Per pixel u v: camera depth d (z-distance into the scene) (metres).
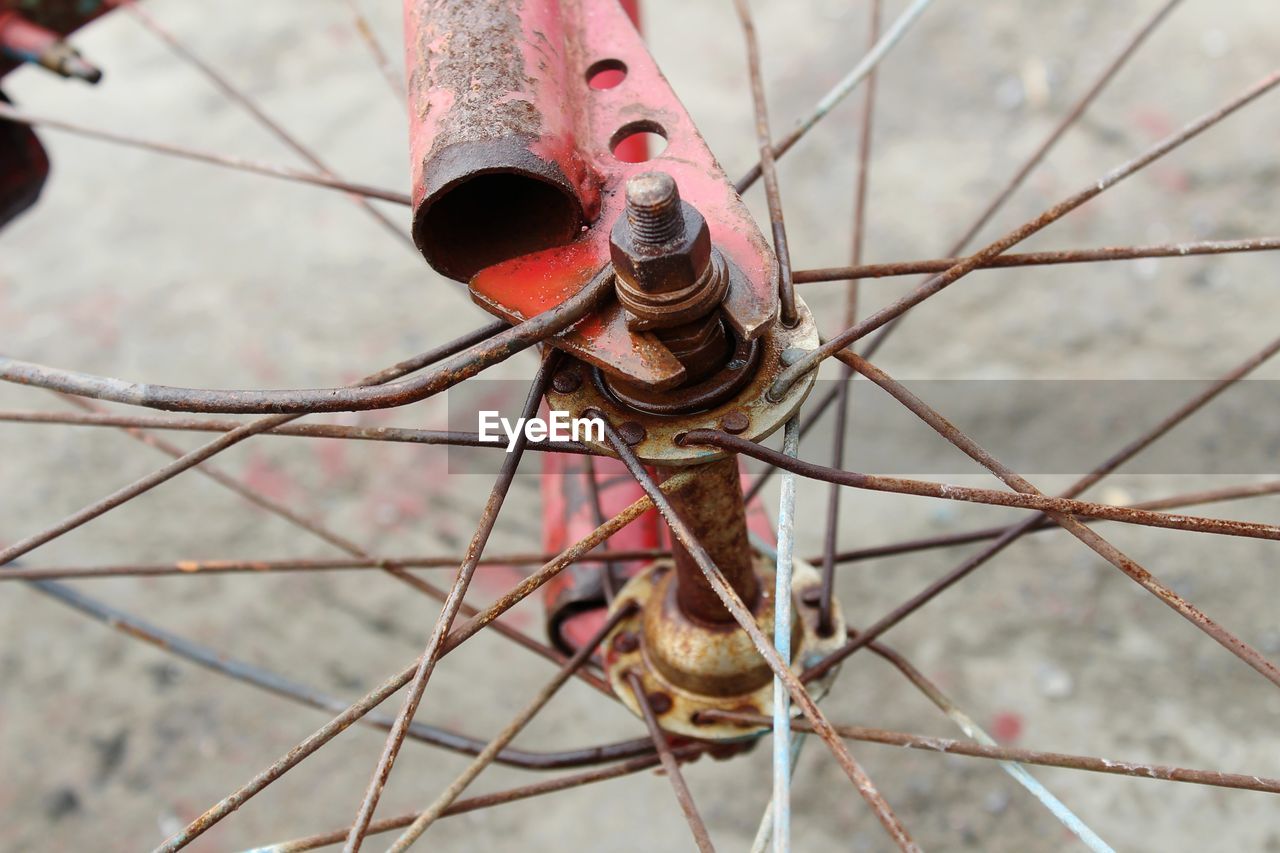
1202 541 0.83
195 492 0.94
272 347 1.00
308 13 1.23
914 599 0.38
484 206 0.30
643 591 0.40
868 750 0.78
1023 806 0.75
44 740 0.85
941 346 0.92
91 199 1.12
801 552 0.85
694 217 0.28
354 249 1.05
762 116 0.36
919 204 0.99
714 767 0.80
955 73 1.06
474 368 0.27
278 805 0.81
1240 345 0.89
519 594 0.29
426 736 0.41
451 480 0.92
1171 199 0.96
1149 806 0.75
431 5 0.31
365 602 0.88
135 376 1.00
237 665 0.46
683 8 1.16
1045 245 0.95
